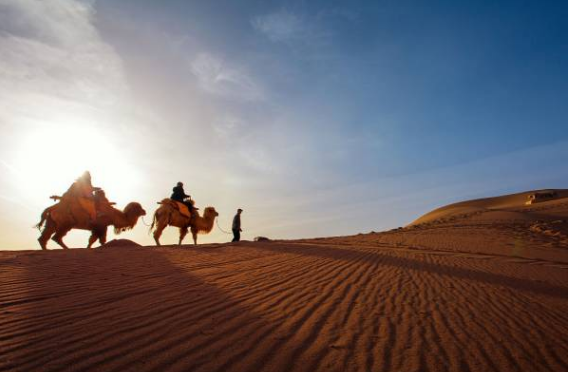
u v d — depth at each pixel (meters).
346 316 5.60
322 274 9.37
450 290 7.98
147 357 3.66
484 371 3.88
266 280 8.13
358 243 21.05
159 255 11.28
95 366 3.40
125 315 4.91
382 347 4.39
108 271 7.93
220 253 13.03
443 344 4.60
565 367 4.09
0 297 5.39
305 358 3.93
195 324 4.74
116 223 17.28
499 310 6.43
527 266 12.80
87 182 16.23
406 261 12.79
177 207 19.27
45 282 6.50
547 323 5.75
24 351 3.61
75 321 4.56
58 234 15.63
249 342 4.26
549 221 31.39
